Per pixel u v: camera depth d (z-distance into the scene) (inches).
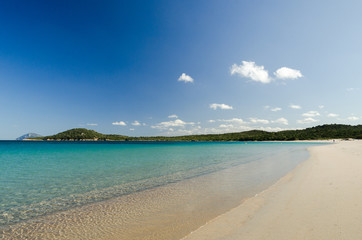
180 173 652.1
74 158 1278.3
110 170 746.2
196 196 368.2
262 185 431.8
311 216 237.1
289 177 496.4
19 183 531.8
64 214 300.5
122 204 340.8
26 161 1104.2
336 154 1062.4
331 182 403.5
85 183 524.4
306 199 304.3
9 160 1165.1
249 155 1369.3
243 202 314.5
